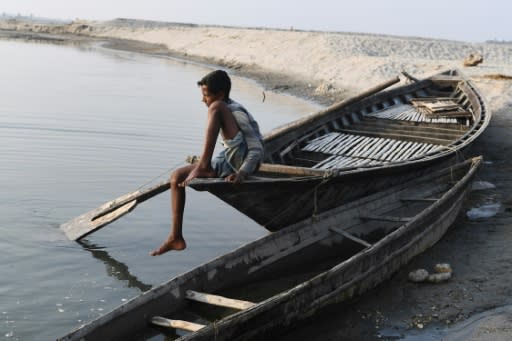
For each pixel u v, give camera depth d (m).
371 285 6.46
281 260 6.89
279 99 22.14
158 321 5.48
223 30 58.25
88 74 27.83
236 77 30.45
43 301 6.42
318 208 7.37
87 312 6.22
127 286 6.86
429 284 6.59
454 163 9.77
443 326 5.71
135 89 23.02
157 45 62.62
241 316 5.04
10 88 20.78
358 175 7.20
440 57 37.03
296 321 5.58
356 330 5.70
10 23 94.88
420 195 8.69
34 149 12.45
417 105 13.06
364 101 12.79
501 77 21.14
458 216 8.71
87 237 8.27
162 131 14.78
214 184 5.52
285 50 38.41
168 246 5.58
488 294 6.27
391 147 10.11
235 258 6.45
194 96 21.81
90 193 9.91
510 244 7.52
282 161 9.70
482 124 11.08
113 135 14.06
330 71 29.14
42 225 8.55
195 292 5.88
